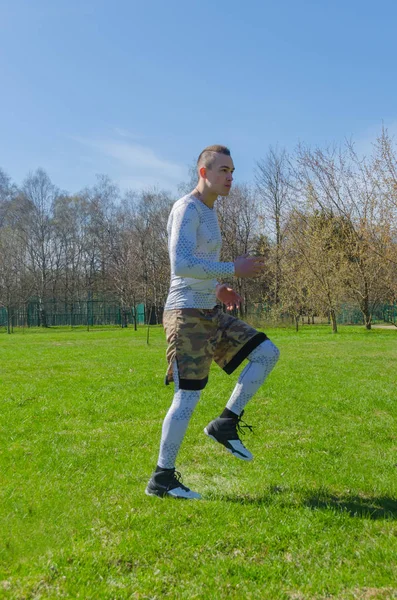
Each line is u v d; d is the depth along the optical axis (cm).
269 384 777
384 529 282
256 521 290
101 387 763
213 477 371
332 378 848
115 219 5456
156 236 4200
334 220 2580
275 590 222
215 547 260
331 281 2486
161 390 736
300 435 493
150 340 2033
